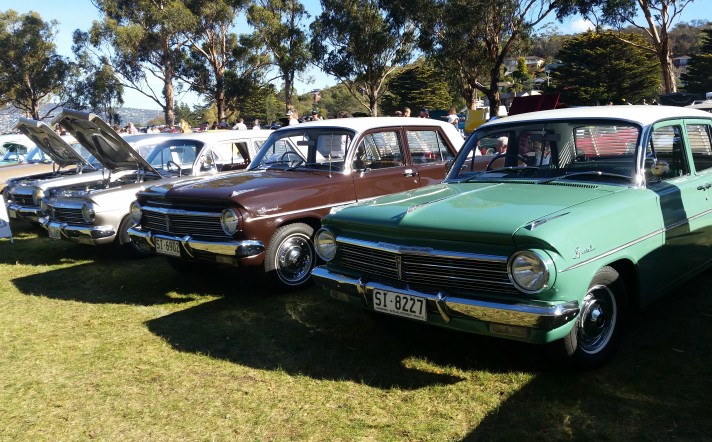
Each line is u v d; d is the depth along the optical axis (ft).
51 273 23.54
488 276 11.04
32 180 31.58
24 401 12.30
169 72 158.40
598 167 13.75
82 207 23.20
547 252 10.40
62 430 11.10
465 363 13.15
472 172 15.83
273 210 17.88
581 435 10.11
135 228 20.38
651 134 13.76
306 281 19.11
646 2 86.74
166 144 26.81
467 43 93.15
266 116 229.66
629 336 13.98
